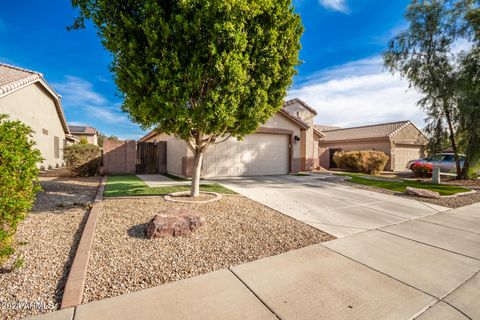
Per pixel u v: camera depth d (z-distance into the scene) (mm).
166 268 2875
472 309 2244
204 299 2307
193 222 4012
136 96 4953
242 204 6086
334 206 6266
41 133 13961
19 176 2889
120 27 4715
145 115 4953
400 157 20312
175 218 3967
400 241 3969
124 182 9578
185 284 2561
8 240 2836
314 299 2334
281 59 5691
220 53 4875
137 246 3436
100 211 5086
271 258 3221
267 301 2291
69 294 2285
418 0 12070
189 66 4730
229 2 4469
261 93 5363
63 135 18781
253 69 5367
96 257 3078
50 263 2920
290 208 5910
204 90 5539
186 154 10859
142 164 13742
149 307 2172
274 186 9180
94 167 11922
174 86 4664
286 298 2344
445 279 2770
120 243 3521
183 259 3107
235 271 2854
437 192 8422
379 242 3896
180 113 4832
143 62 4887
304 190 8445
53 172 12891
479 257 3383
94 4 4727
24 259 2982
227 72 4820
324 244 3752
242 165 12281
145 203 5844
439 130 12602
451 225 4914
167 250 3340
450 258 3336
